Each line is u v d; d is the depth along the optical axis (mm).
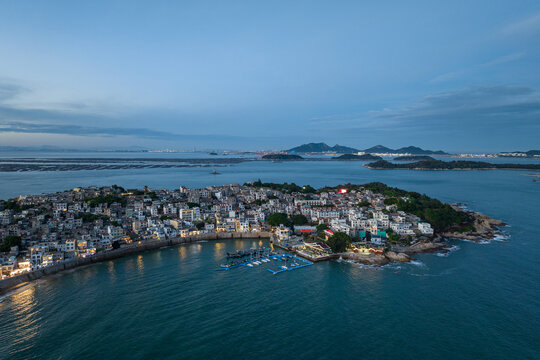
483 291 131750
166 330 105062
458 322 109125
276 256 180750
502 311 115938
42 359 91000
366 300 125500
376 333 103125
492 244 196250
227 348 95688
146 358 91312
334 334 102625
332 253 182500
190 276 151500
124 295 130875
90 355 92625
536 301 122812
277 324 108500
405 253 182875
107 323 109250
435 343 97875
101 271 159375
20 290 136250
